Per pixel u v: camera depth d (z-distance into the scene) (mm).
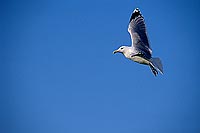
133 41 16062
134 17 16109
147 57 15609
